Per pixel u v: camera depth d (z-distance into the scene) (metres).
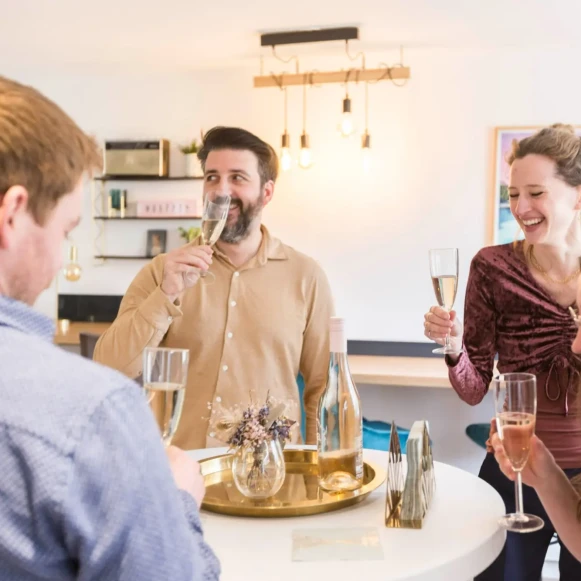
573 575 1.94
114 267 5.12
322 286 2.26
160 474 0.73
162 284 1.95
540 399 2.03
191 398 2.16
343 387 1.56
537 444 1.41
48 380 0.71
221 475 1.70
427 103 4.64
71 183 0.78
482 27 4.08
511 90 4.53
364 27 4.09
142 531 0.70
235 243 2.18
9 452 0.68
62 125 0.77
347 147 4.75
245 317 2.17
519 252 2.12
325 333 2.26
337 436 1.56
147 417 0.74
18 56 4.68
